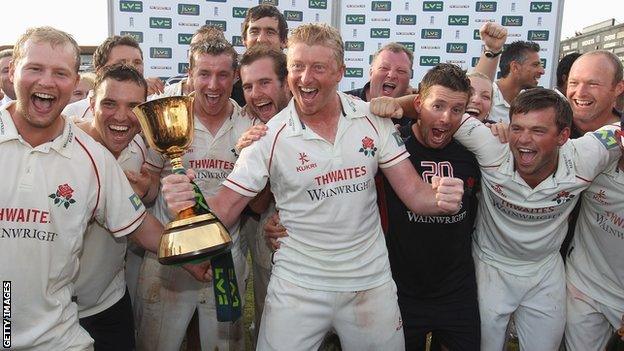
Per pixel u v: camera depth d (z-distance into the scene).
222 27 6.43
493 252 2.87
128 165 2.66
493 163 2.63
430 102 2.49
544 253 2.77
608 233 2.73
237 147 2.43
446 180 2.13
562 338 2.98
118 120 2.44
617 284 2.80
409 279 2.76
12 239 1.95
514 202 2.63
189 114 2.13
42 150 1.98
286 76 2.80
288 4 6.43
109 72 2.44
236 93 3.68
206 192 2.84
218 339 2.96
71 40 1.98
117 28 6.29
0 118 1.96
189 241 1.99
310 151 2.30
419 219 2.65
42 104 1.92
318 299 2.38
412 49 6.54
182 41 6.39
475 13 6.44
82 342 2.21
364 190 2.37
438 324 2.77
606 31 9.52
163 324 2.91
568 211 2.70
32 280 2.00
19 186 1.94
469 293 2.80
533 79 4.98
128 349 2.77
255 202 2.81
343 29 6.54
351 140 2.34
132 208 2.26
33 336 2.03
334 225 2.34
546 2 6.36
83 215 2.09
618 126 2.67
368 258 2.43
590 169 2.57
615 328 2.84
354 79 6.64
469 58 6.52
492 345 2.88
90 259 2.48
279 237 2.54
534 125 2.43
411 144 2.72
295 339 2.40
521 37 6.45
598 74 2.98
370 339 2.45
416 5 6.46
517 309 2.90
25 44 1.90
